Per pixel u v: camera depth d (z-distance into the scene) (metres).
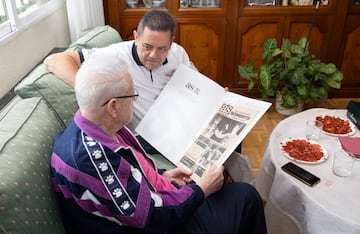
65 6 2.65
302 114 1.71
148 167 1.22
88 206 0.96
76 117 1.03
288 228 1.29
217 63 3.09
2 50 1.67
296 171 1.25
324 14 2.93
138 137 1.63
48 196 1.00
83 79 0.97
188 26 2.92
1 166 0.92
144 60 1.57
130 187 0.96
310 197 1.14
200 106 1.46
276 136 1.50
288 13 2.90
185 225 1.19
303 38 2.86
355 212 1.08
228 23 2.92
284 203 1.27
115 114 1.01
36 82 1.37
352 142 1.37
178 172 1.33
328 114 1.71
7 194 0.85
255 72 3.06
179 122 1.46
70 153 0.95
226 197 1.25
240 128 1.30
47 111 1.31
